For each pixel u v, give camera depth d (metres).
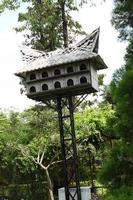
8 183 21.25
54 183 21.11
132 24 6.80
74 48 12.46
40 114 20.73
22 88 23.23
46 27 23.70
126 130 5.72
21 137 20.59
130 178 5.90
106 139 19.08
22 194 21.14
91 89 12.30
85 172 20.36
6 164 20.75
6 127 21.08
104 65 12.96
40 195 20.97
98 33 12.55
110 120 6.38
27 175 21.03
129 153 5.75
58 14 23.70
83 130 19.23
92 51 12.17
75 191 12.55
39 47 23.58
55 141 19.62
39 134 20.28
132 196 5.60
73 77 12.01
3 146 20.47
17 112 21.66
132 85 5.48
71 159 19.31
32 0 23.94
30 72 12.41
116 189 5.90
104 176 5.94
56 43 23.84
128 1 6.39
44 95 12.46
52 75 12.18
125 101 5.48
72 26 23.84
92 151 19.30
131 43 6.29
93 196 14.62
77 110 23.33
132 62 5.99
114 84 6.04
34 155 20.38
